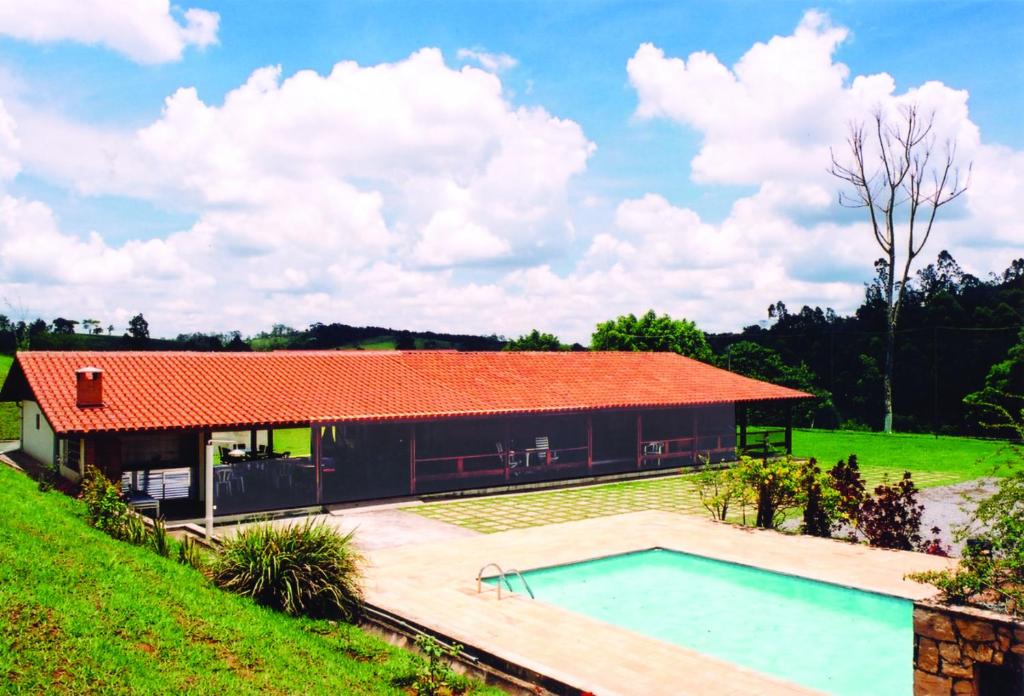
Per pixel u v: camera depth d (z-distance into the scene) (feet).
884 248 153.17
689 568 50.42
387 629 34.96
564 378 100.07
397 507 71.15
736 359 173.37
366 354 94.84
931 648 26.18
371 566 47.52
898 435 137.28
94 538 35.88
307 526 38.24
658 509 70.95
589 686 28.78
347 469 86.28
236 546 36.91
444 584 43.55
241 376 80.07
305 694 24.73
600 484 87.30
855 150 153.38
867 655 36.70
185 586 32.37
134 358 79.10
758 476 58.95
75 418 62.18
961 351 162.71
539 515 67.72
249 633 28.99
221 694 23.03
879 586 42.09
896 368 171.42
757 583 46.83
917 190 148.87
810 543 53.26
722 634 39.37
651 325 168.35
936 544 49.83
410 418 75.87
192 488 71.05
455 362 98.12
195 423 64.90
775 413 160.25
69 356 76.54
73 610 25.43
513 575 46.80
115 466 62.85
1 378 143.95
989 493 76.43
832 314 221.25
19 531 32.50
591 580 48.08
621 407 91.91
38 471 70.03
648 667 30.96
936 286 205.05
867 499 54.29
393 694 26.78
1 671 20.39
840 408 179.52
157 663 23.85
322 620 34.53
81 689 20.75
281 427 69.00
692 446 108.17
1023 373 137.49
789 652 37.11
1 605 24.03
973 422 156.46
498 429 100.37
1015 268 188.03
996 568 27.32
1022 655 24.17
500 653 31.63
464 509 70.85
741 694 28.40
